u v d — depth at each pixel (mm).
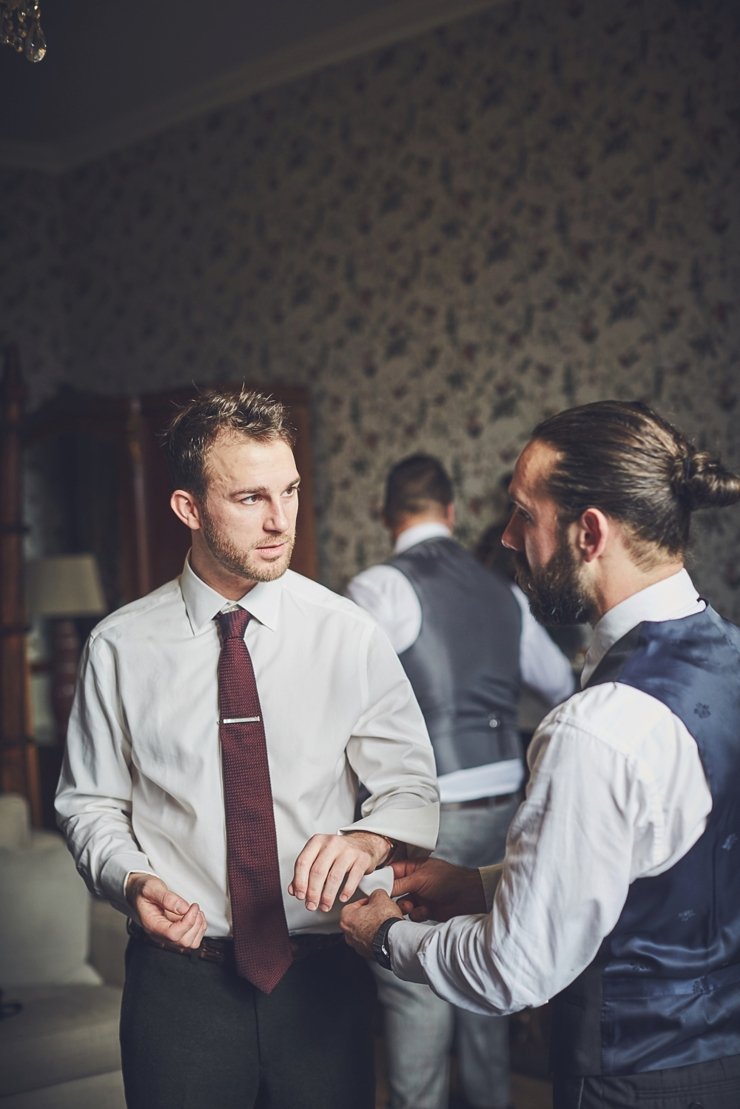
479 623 2891
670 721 1257
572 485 1325
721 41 3404
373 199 4504
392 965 1455
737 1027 1335
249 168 5016
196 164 5262
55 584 4734
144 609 1764
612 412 1351
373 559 4598
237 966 1612
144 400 4582
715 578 3484
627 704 1262
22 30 1991
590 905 1239
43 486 4887
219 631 1699
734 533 3441
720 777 1271
